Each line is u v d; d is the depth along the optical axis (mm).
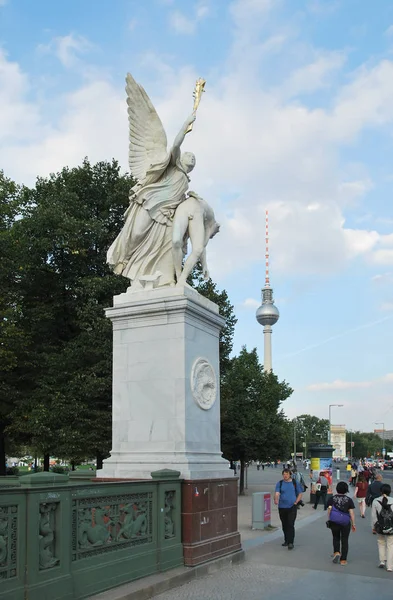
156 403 10836
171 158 12273
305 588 9547
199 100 12211
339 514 12047
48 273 27781
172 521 9820
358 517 23156
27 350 26094
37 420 23625
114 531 8453
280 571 10883
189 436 10633
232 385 38531
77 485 7648
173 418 10617
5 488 6531
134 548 8758
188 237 12500
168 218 12195
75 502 7680
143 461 10531
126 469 10617
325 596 9031
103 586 7914
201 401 11117
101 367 24250
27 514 6754
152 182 12359
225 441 36875
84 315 24875
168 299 10969
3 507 6465
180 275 11758
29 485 6863
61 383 25109
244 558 11672
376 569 11469
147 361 11086
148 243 12109
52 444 24453
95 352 24328
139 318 11312
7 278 26047
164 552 9383
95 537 7973
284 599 8719
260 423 37031
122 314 11453
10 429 26250
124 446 11008
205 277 12508
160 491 9508
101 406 24938
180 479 10055
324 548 14117
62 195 26812
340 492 12406
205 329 11703
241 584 9523
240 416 37031
